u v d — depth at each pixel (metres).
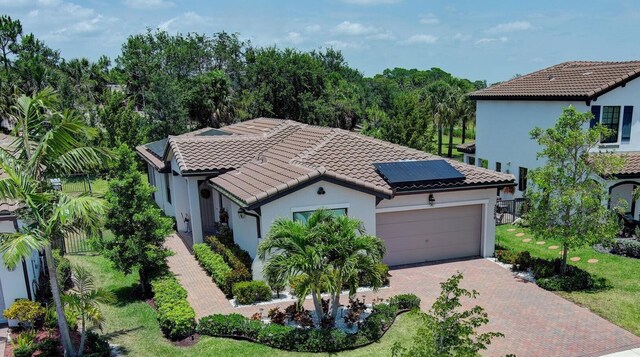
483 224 21.11
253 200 17.11
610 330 14.43
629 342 13.70
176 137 25.05
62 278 17.27
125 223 16.59
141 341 13.89
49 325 13.81
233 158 23.39
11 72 57.62
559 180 17.80
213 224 26.48
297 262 12.77
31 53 74.31
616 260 20.23
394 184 19.31
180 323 13.93
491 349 13.41
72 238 23.61
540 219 17.89
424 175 19.92
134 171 16.58
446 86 53.28
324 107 58.06
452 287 9.38
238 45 74.25
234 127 34.34
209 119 52.78
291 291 17.41
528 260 19.34
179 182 25.42
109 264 20.81
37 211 11.36
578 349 13.35
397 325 14.80
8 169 11.08
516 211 26.73
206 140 24.56
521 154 28.75
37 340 13.38
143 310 16.11
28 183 11.27
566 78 28.17
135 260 16.69
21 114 12.09
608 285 17.73
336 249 13.23
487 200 20.84
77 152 11.69
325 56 102.25
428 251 20.89
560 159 17.97
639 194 21.33
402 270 19.89
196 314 15.73
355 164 20.66
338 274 13.55
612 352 13.19
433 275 19.20
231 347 13.52
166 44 72.69
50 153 11.52
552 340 13.88
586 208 17.42
